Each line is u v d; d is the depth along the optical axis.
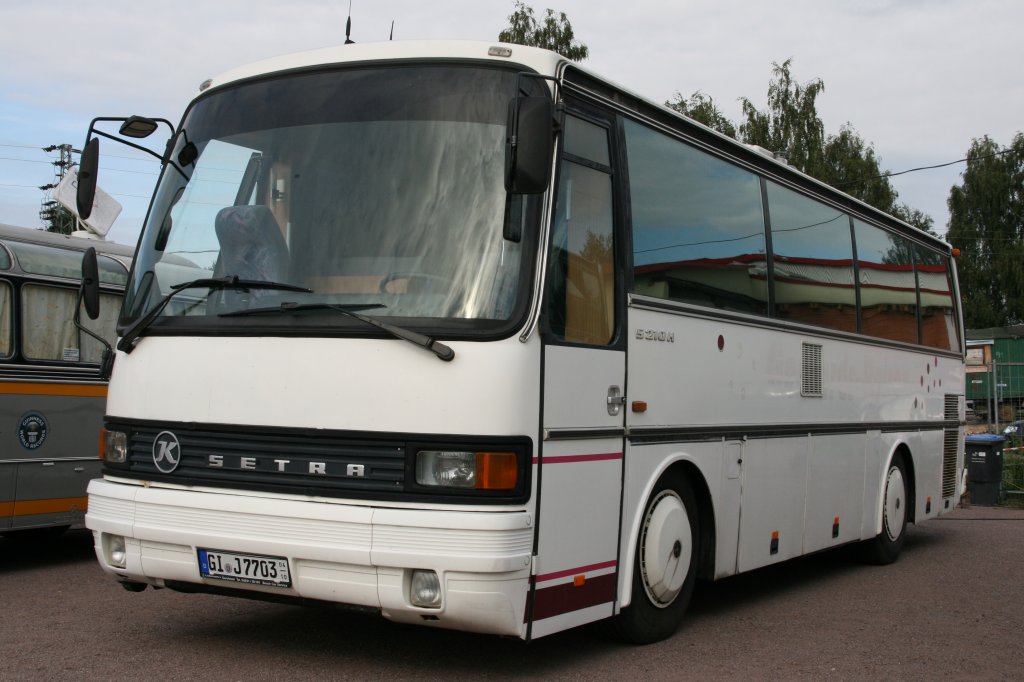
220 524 5.54
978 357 41.47
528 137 5.19
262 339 5.64
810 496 9.30
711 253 7.73
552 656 6.49
